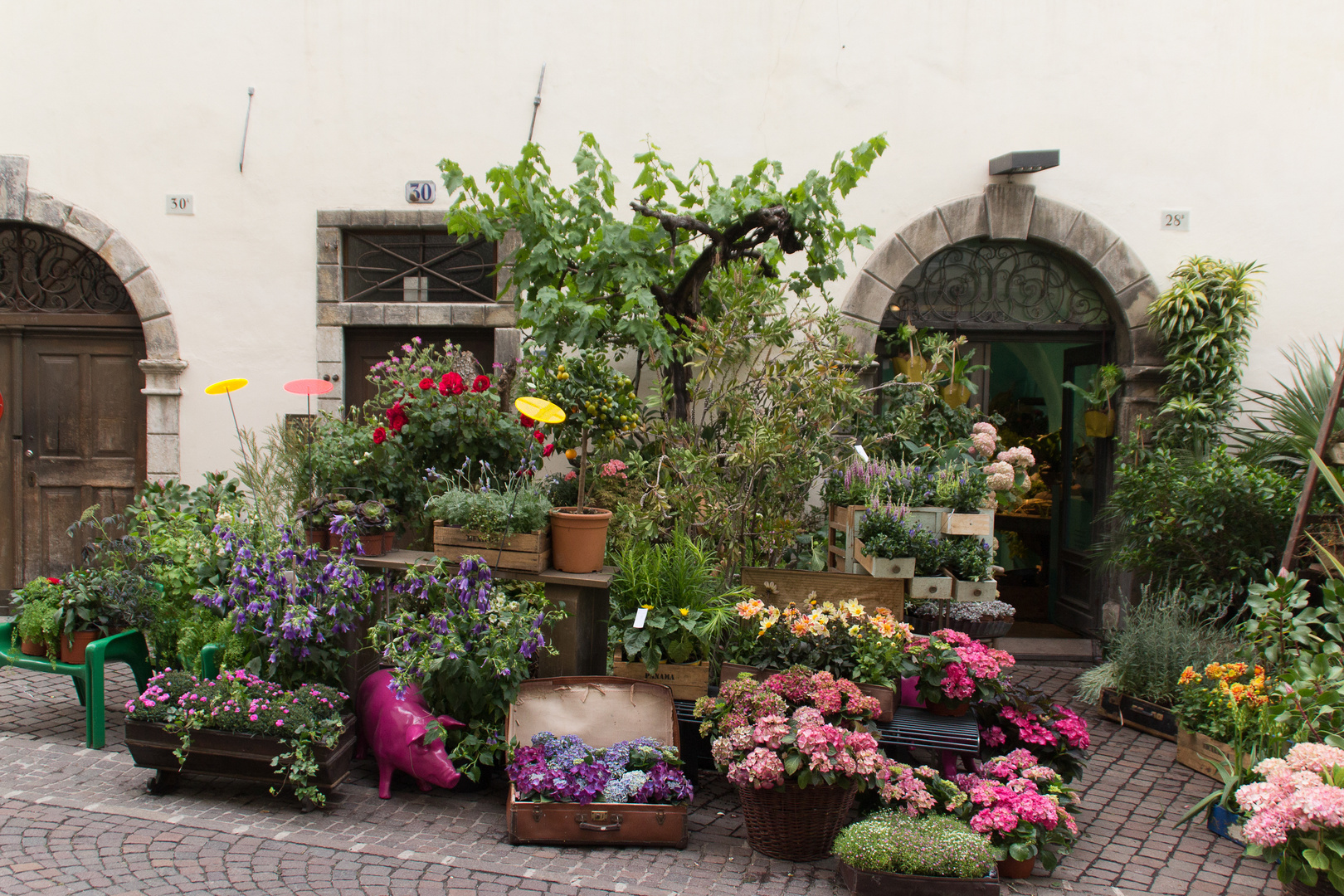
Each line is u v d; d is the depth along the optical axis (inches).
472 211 202.1
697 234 215.2
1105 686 202.1
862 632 149.6
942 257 247.8
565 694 148.5
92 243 245.1
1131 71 239.9
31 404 252.5
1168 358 236.8
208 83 244.5
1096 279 244.5
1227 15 238.7
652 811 131.2
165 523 190.4
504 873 122.0
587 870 123.9
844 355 197.5
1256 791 113.5
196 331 246.1
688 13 240.7
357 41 243.1
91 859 121.5
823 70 240.5
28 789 143.5
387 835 132.3
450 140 243.6
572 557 159.0
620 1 240.8
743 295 192.4
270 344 245.6
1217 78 239.8
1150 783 163.9
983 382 256.2
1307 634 154.5
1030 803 129.0
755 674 149.1
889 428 227.8
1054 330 248.2
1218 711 164.1
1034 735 150.6
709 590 161.8
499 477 175.8
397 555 166.7
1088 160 240.8
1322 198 241.1
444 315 243.4
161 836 129.3
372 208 244.5
